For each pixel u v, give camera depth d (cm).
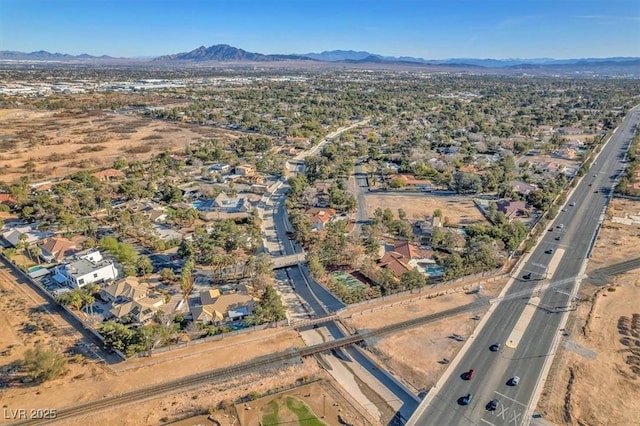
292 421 6259
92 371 7144
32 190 16012
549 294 9544
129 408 6444
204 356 7569
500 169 18050
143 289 9169
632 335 8038
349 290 9681
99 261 10250
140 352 7500
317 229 13012
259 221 13562
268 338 8094
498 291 9681
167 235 12438
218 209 14462
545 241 12350
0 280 9931
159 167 18612
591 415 6300
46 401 6531
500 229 12100
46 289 9500
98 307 8962
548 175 18488
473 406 6538
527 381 7006
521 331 8262
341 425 6238
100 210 14200
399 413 6531
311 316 8844
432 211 14662
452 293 9612
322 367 7444
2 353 7469
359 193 16500
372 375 7306
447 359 7544
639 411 6362
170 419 6266
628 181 17650
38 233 12450
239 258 10619
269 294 8744
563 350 7694
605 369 7206
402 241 12225
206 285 9931
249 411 6425
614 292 9531
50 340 7856
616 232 12888
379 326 8456
